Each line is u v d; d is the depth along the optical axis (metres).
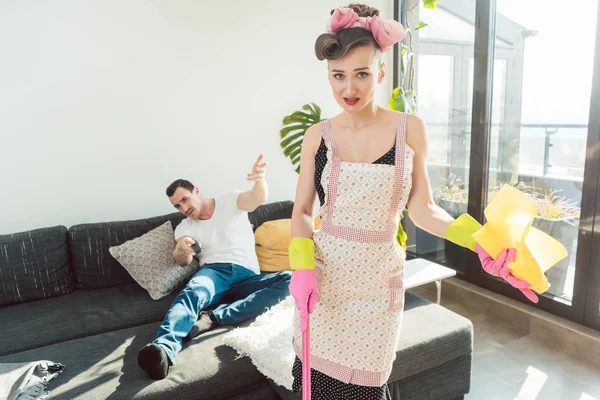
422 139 1.00
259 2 2.86
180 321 1.72
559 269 2.37
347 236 0.99
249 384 1.59
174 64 2.65
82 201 2.52
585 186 2.15
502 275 0.82
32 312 2.04
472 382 2.00
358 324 1.02
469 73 2.74
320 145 1.05
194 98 2.74
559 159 2.29
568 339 2.23
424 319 1.80
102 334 1.83
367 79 0.92
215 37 2.75
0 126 2.29
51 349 1.70
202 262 2.30
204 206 2.35
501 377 2.04
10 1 2.24
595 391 1.91
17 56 2.28
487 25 2.56
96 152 2.52
